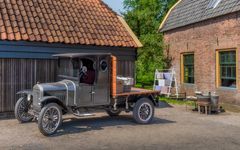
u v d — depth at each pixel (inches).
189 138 359.9
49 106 366.0
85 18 584.1
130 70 588.4
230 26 655.8
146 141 344.2
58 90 387.9
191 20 786.8
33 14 529.0
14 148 311.1
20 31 485.1
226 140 352.2
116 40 569.0
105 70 419.2
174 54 873.5
